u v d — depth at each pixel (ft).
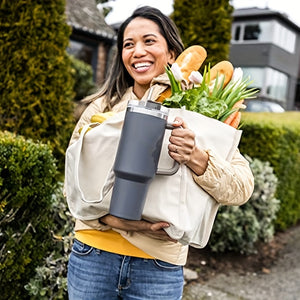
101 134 4.12
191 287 10.71
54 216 7.84
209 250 12.99
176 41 5.26
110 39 38.22
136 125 3.70
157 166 3.88
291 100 80.02
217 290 10.69
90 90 31.91
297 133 15.65
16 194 6.45
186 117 4.22
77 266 4.86
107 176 4.06
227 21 15.03
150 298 4.67
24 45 10.13
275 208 13.26
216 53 15.07
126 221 4.24
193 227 4.05
